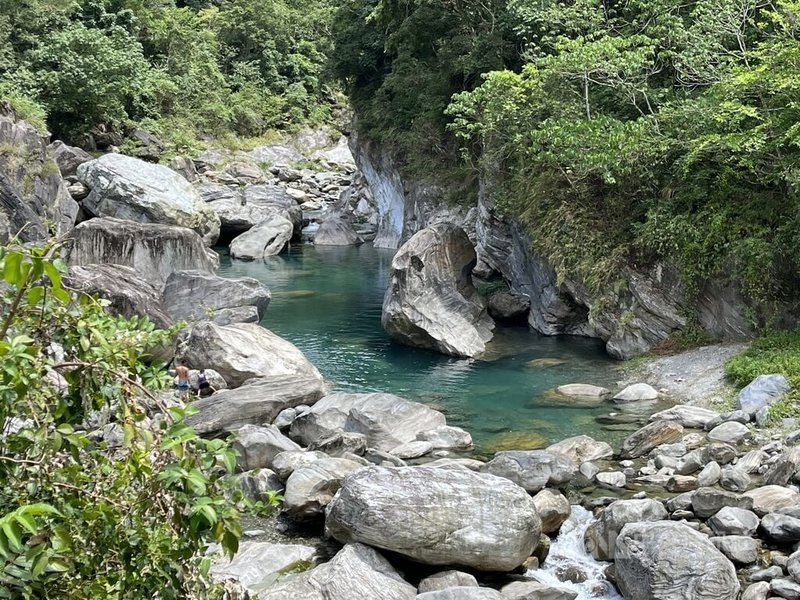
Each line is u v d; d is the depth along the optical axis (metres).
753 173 16.50
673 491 10.78
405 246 20.53
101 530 3.77
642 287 18.05
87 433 4.73
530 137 20.28
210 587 4.32
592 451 12.23
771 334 15.38
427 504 8.92
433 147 33.28
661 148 16.95
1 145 28.20
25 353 3.67
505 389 16.23
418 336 19.75
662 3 19.42
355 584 8.27
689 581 7.99
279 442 11.88
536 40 25.11
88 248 23.25
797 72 15.09
